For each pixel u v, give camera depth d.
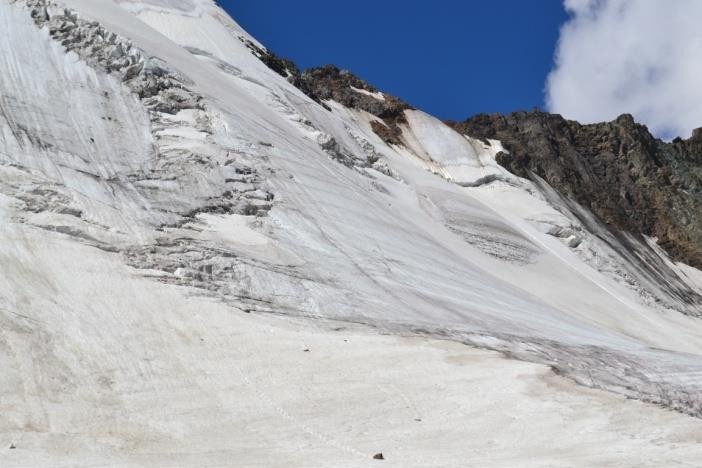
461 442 10.88
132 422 10.98
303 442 10.67
